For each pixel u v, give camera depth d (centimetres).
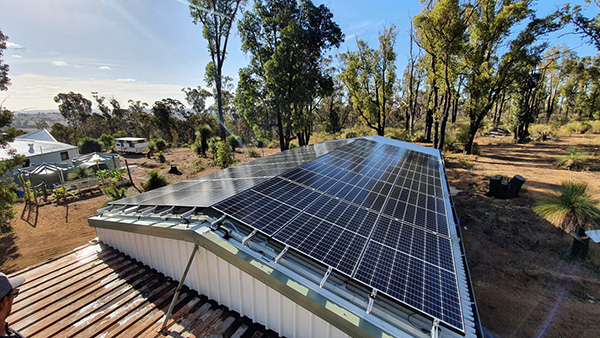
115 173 1966
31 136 3344
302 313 345
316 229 389
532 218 956
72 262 577
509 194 1179
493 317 545
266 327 392
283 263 329
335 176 666
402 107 4700
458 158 2039
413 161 1044
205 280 445
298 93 2253
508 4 1955
